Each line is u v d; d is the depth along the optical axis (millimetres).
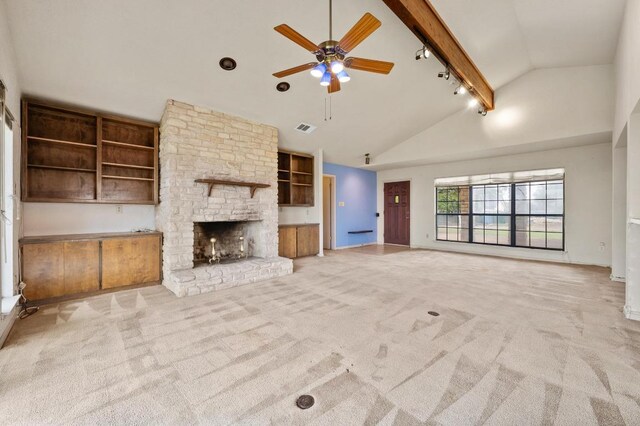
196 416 1552
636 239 2896
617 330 2602
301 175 6891
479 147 5887
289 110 4879
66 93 3539
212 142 4402
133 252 3930
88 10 2682
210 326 2713
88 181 3998
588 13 3398
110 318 2904
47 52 2998
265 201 5105
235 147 4684
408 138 6953
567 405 1633
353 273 4910
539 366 2029
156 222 4539
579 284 4176
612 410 1594
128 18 2814
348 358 2143
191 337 2484
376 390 1770
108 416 1553
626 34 3178
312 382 1853
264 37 3287
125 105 3932
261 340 2428
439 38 3518
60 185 3805
